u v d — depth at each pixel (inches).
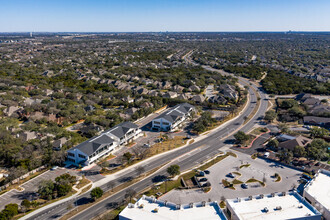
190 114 5831.7
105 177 3523.6
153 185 3299.7
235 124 5506.9
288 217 2261.3
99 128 4970.5
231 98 7249.0
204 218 2266.2
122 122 5142.7
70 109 5757.9
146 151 4239.7
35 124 5004.9
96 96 7293.3
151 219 2257.6
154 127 5354.3
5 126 4736.7
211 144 4554.6
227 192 3122.5
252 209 2378.2
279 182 3309.5
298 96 7234.3
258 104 6978.4
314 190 2736.2
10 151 3809.1
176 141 4685.0
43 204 2947.8
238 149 4323.3
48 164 3801.7
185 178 3454.7
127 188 3250.5
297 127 5201.8
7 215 2591.0
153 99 7057.1
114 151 4308.6
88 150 3863.2
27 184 3356.3
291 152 3855.8
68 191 3122.5
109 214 2691.9
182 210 2373.3
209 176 3491.6
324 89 7637.8
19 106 6210.6
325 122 5241.1
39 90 7303.2
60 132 4640.8
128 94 7603.4
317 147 3937.0
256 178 3417.8
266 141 4586.6
